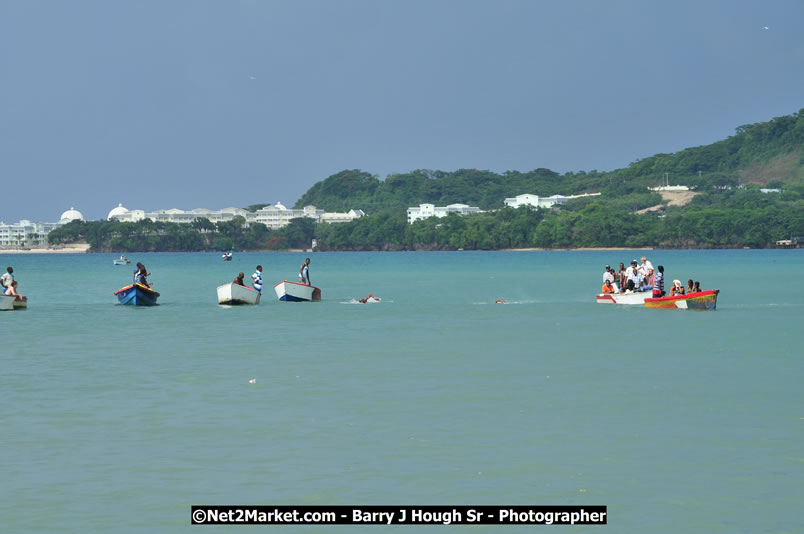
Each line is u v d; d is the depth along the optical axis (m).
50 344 57.91
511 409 36.06
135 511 24.72
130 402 37.66
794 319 73.19
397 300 101.38
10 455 29.59
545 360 49.53
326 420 34.22
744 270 187.38
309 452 29.86
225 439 31.48
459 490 26.22
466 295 111.31
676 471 27.73
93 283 154.25
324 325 70.44
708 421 33.81
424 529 23.64
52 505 25.09
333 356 51.59
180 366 47.78
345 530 23.66
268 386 41.38
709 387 40.66
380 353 52.84
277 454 29.64
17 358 51.00
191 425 33.50
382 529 23.59
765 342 57.31
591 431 32.41
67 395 39.19
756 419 34.12
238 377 44.00
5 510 24.72
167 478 27.28
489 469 27.98
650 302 86.62
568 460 28.86
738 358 49.94
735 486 26.38
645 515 24.27
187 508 24.92
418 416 34.84
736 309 84.19
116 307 91.88
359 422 33.88
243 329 67.50
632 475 27.39
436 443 30.89
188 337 61.88
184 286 140.38
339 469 28.08
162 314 81.94
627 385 41.28
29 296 114.19
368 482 26.89
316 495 25.88
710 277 155.50
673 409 35.91
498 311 83.62
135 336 62.59
